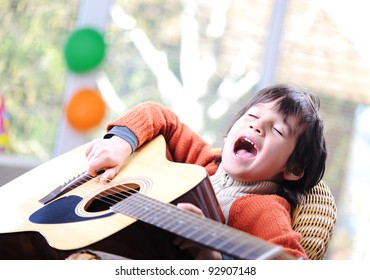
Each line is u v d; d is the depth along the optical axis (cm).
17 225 133
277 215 142
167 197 130
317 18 280
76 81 252
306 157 158
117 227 122
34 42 247
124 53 258
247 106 168
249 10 273
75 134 252
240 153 157
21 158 250
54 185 153
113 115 259
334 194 281
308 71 280
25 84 248
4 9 242
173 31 264
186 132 178
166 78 265
